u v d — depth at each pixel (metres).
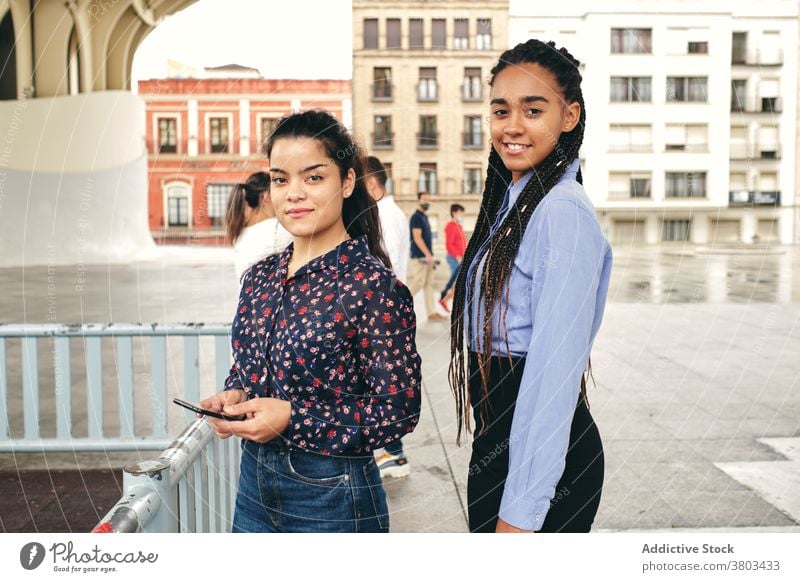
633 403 4.09
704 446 3.35
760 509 2.61
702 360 5.27
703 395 4.26
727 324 6.90
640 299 8.83
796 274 12.41
